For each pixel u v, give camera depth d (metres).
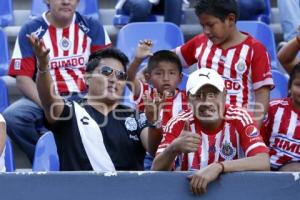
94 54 16.48
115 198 13.73
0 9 22.69
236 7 17.02
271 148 16.44
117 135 16.06
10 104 20.31
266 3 23.00
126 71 16.67
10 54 22.70
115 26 22.61
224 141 14.80
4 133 15.59
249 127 14.63
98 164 15.87
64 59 19.38
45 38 19.36
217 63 17.23
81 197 13.73
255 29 21.39
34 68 19.12
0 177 13.70
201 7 17.00
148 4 22.23
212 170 13.64
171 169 14.59
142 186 13.74
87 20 19.75
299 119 16.36
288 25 21.88
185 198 13.70
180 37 21.23
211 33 17.05
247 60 17.09
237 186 13.72
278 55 17.89
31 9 23.17
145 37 21.30
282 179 13.68
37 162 16.14
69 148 15.91
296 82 16.30
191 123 14.89
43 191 13.70
